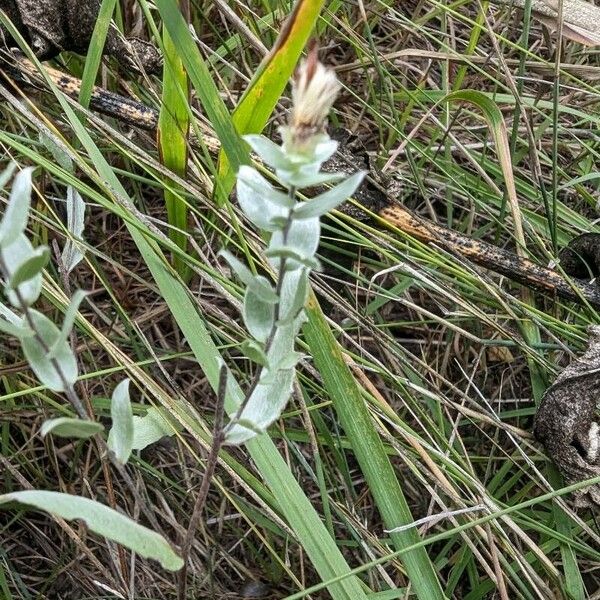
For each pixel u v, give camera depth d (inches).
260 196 8.9
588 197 24.7
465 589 20.8
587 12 23.7
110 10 16.9
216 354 15.3
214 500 20.8
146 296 23.5
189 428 15.5
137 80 21.7
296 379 17.3
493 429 22.0
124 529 9.3
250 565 20.4
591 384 18.0
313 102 7.2
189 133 18.8
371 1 26.7
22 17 18.2
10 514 19.9
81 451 20.7
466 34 28.7
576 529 19.3
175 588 19.2
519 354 23.8
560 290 20.8
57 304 16.2
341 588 13.8
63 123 20.5
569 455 18.0
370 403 17.9
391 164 24.9
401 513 15.1
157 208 24.1
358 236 19.2
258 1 24.9
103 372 15.7
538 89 27.6
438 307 24.3
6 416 19.3
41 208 20.4
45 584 18.8
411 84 27.6
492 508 17.1
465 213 26.0
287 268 9.0
